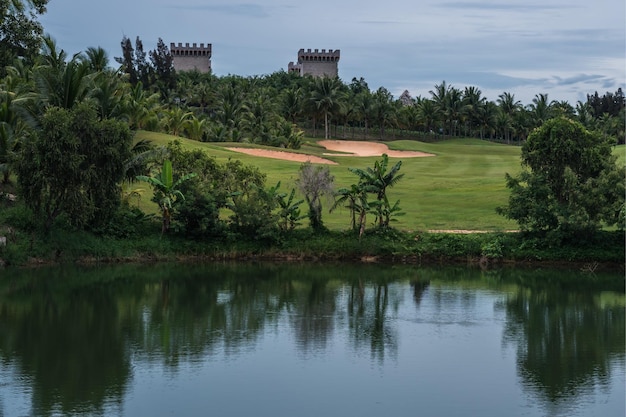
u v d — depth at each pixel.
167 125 99.75
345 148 134.75
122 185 55.16
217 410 20.75
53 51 71.38
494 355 27.22
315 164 87.75
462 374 24.73
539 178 51.06
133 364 25.28
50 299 37.03
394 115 166.75
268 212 53.53
